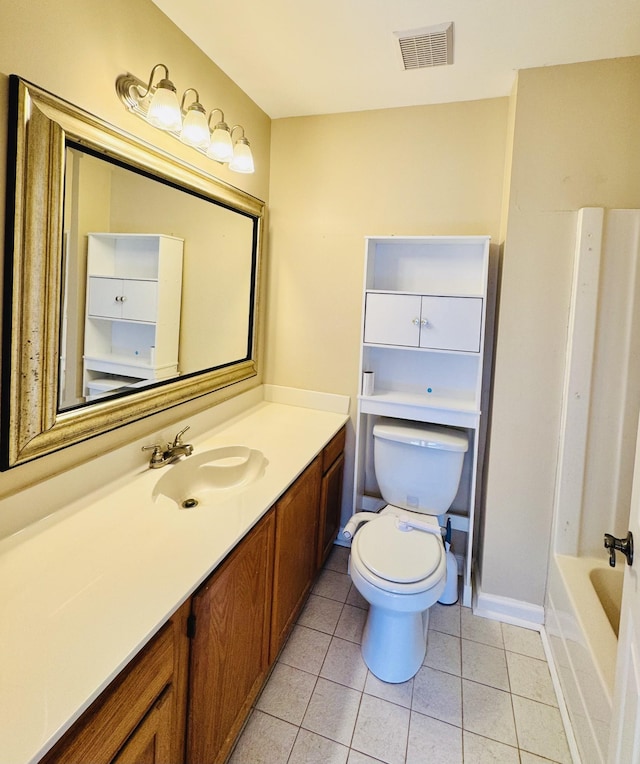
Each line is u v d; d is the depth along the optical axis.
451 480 2.06
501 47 1.64
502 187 2.05
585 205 1.76
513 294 1.87
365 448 2.43
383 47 1.68
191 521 1.25
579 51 1.65
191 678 1.06
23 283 1.08
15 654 0.77
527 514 1.96
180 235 1.71
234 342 2.22
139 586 0.96
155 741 0.92
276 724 1.47
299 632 1.88
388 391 2.33
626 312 1.75
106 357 1.38
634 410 1.77
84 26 1.20
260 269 2.38
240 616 1.27
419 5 1.43
